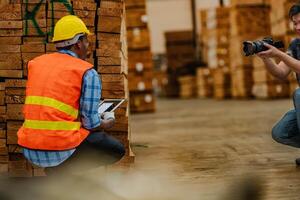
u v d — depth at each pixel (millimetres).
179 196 3748
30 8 4488
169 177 4473
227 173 4574
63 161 3326
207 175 4520
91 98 3312
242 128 8391
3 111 4375
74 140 3287
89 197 3607
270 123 8930
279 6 13586
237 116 10891
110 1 4555
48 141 3258
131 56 12906
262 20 15500
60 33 3408
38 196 3600
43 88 3293
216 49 18953
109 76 4539
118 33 4570
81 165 3514
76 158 3461
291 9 4367
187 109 14984
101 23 4539
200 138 7328
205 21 21844
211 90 22406
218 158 5430
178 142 6965
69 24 3418
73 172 3574
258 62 15430
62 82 3289
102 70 4531
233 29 16328
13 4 4449
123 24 5031
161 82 28812
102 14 4539
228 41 18766
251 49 4098
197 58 24578
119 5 4582
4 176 4336
